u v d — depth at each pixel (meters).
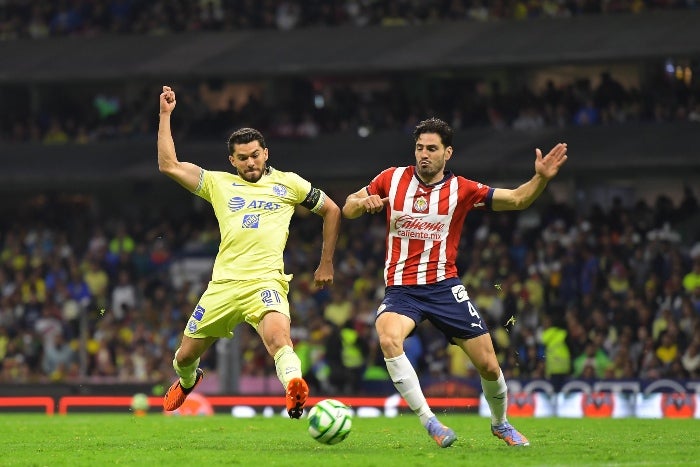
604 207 102.44
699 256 85.06
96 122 118.62
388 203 35.78
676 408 67.88
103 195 118.12
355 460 31.98
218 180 37.28
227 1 117.31
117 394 79.62
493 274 87.75
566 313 82.62
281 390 83.94
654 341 78.62
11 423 55.00
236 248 36.72
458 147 103.12
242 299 36.50
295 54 107.69
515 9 107.31
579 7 104.94
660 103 101.38
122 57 112.75
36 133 119.12
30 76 112.12
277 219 37.00
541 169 34.50
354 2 113.06
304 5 114.25
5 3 123.12
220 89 116.69
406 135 106.94
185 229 109.25
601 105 102.56
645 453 34.19
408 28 107.94
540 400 70.88
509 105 105.44
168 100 37.41
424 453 34.00
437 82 110.00
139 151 113.69
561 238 93.25
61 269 105.19
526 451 34.59
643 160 96.31
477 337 35.31
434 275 35.44
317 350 85.06
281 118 111.94
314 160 107.06
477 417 63.19
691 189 99.56
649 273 87.12
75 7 121.69
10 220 120.00
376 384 83.38
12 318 100.62
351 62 104.50
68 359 94.44
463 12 109.12
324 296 94.75
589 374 78.12
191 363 38.47
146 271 106.12
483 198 35.50
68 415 72.81
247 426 50.66
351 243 100.75
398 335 34.72
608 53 96.50
